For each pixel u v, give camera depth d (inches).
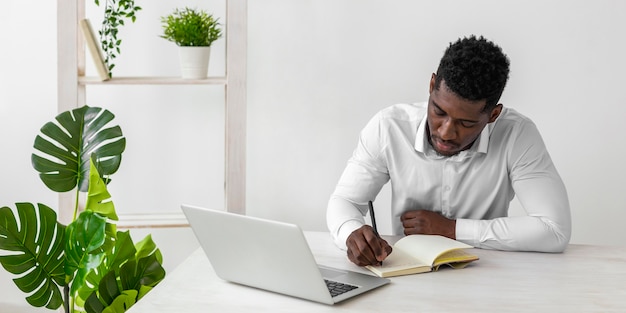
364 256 73.6
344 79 128.1
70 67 110.1
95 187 92.0
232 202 115.4
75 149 101.3
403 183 91.2
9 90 124.1
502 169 88.1
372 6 126.8
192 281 70.7
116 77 115.8
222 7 125.2
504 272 74.1
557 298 66.0
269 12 125.8
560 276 72.9
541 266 76.6
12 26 123.0
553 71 128.8
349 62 127.8
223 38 125.5
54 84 124.4
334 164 130.0
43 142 99.7
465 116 75.0
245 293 67.4
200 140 128.0
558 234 81.8
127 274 92.5
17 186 125.9
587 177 131.3
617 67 129.0
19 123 124.8
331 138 129.3
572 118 129.9
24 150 125.3
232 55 112.5
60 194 113.0
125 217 119.6
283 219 130.7
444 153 81.3
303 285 64.0
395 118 90.0
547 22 127.8
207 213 66.6
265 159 129.3
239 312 61.9
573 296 66.7
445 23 127.5
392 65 128.2
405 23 127.3
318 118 128.7
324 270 73.0
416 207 92.6
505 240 82.0
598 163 131.0
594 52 128.6
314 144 129.3
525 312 62.2
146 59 124.9
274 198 130.2
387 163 90.7
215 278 71.9
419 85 128.8
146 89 126.0
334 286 67.7
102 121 102.7
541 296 66.5
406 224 86.0
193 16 115.4
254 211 130.3
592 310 63.0
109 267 96.2
